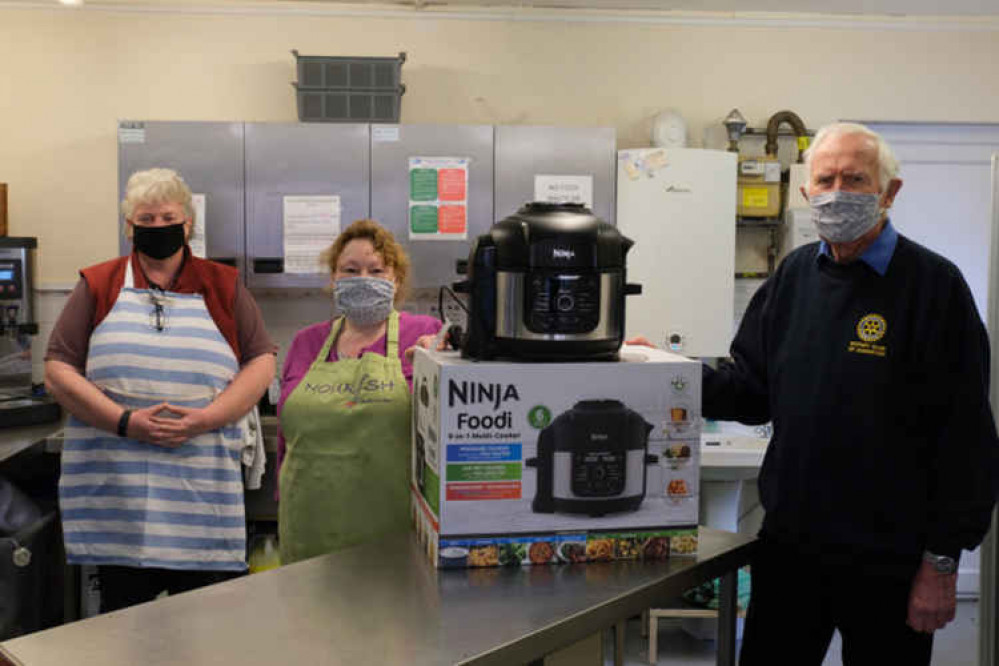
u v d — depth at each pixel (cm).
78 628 117
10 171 364
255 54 370
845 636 169
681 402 142
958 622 375
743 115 389
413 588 132
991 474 157
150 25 366
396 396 190
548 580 135
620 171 352
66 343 226
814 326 171
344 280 198
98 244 368
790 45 388
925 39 391
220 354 230
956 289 160
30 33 362
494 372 135
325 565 142
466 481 137
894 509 160
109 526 226
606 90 385
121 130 329
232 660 108
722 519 360
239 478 236
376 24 375
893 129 402
